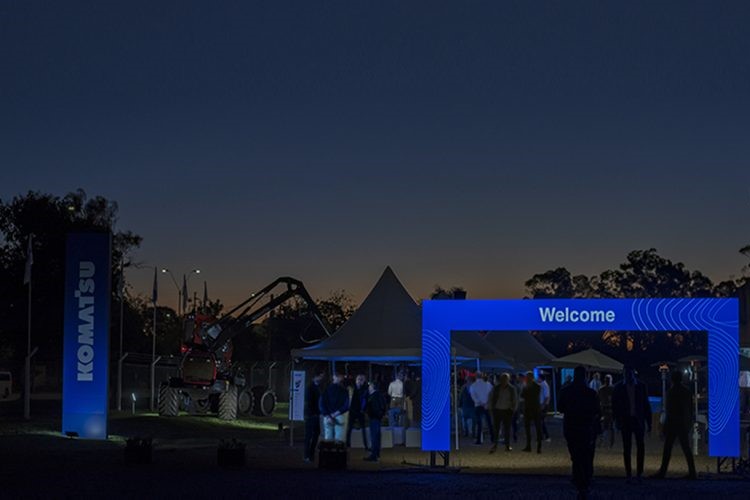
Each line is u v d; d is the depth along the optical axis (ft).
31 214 208.85
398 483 62.28
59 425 103.55
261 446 92.22
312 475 66.74
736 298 67.62
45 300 208.85
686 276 294.87
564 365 129.70
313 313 132.87
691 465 66.49
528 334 130.11
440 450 72.23
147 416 124.36
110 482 61.62
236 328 131.95
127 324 220.23
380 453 84.84
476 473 69.46
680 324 67.87
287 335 278.87
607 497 55.31
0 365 215.51
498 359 102.17
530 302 69.72
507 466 75.15
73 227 211.82
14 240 210.59
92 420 93.04
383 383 135.74
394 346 84.28
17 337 207.00
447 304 71.56
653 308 67.97
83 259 93.97
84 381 93.40
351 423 86.89
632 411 63.36
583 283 303.68
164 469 70.18
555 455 84.38
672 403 66.69
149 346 239.30
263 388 144.46
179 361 136.87
